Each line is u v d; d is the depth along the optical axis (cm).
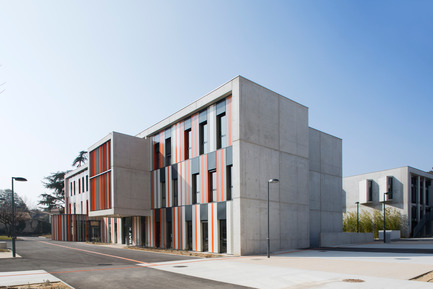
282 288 969
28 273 1250
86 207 4562
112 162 2805
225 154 2259
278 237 2339
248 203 2142
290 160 2570
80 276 1190
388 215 5184
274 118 2469
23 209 7506
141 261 1673
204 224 2386
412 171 5269
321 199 3241
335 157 3531
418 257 1733
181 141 2712
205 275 1216
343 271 1270
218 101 2388
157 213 2886
